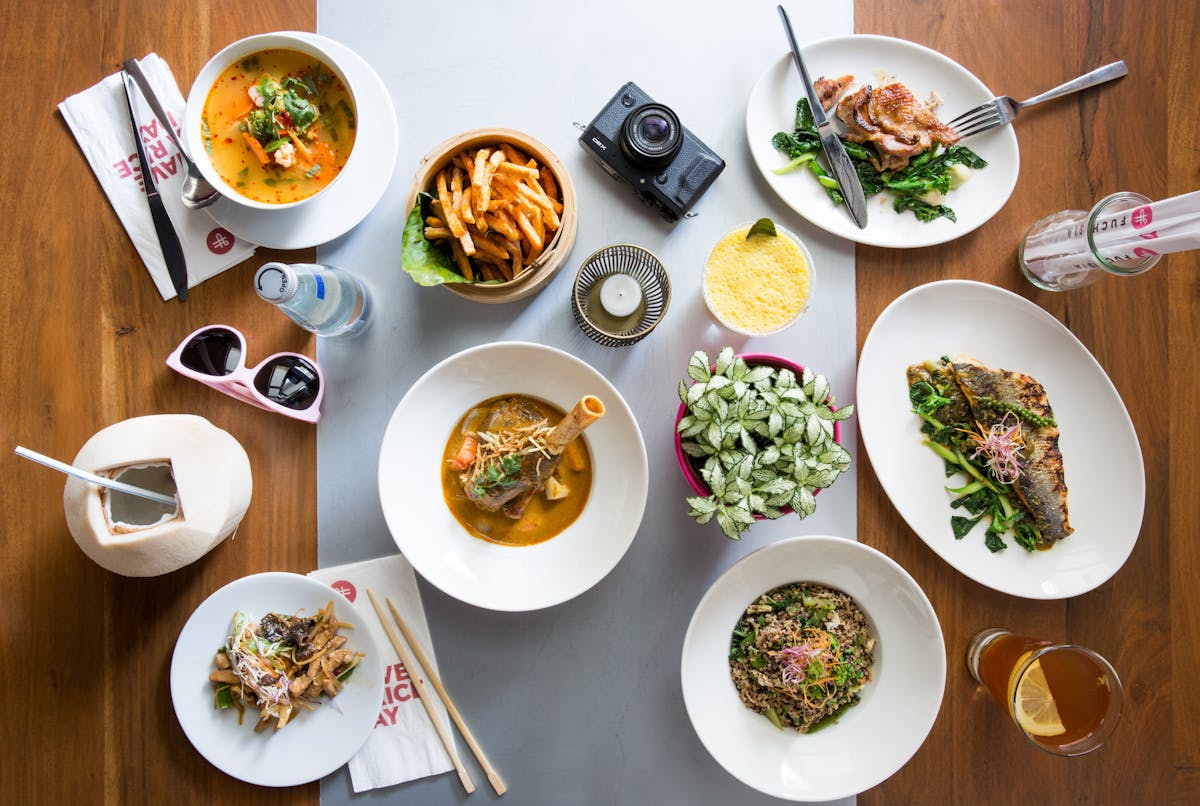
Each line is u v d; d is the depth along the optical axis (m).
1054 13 1.47
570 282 1.45
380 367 1.45
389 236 1.45
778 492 1.19
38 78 1.43
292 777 1.35
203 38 1.43
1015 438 1.38
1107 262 1.33
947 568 1.46
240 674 1.30
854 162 1.45
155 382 1.43
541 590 1.33
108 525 1.24
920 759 1.44
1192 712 1.46
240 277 1.43
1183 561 1.47
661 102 1.47
